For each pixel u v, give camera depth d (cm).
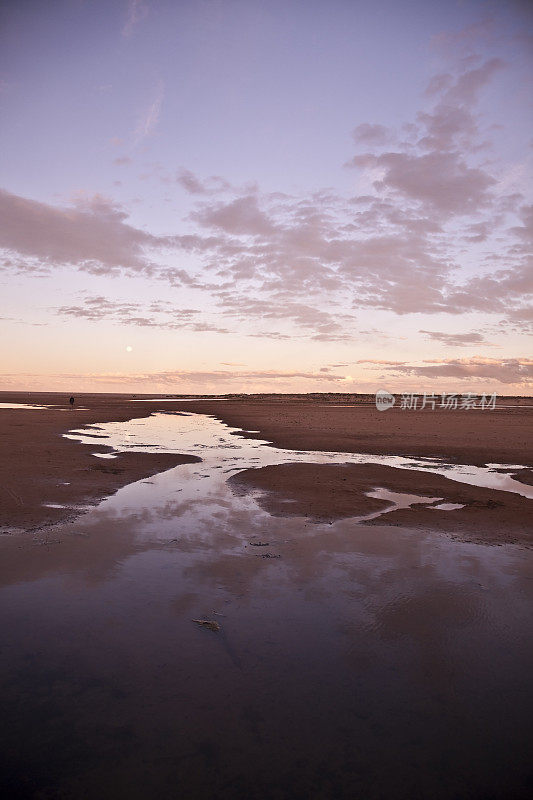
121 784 309
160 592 607
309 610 568
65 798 297
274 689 415
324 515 987
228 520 936
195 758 334
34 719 370
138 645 482
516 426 3631
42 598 584
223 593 610
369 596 609
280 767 327
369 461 1789
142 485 1252
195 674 434
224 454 1948
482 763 333
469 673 445
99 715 376
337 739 355
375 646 490
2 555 723
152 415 5069
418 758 337
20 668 439
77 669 439
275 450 2108
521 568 711
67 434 2661
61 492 1130
